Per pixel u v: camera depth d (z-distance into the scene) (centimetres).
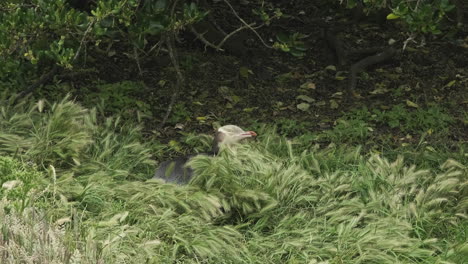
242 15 1257
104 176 731
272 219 699
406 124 954
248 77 1114
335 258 609
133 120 962
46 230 549
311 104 1045
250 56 1169
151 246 599
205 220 680
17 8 780
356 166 798
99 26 766
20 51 807
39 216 575
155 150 877
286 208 704
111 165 781
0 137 765
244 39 1188
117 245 585
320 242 646
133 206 673
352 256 629
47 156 756
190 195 691
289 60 1174
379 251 620
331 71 1143
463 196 740
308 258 623
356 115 989
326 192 724
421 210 697
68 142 764
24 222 560
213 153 766
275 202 682
